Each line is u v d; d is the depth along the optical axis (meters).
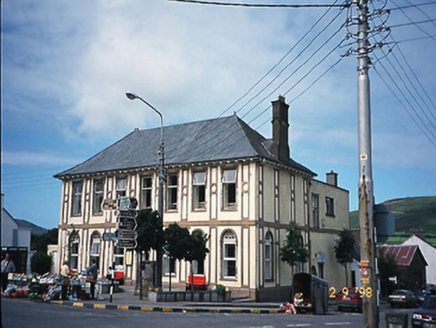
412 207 170.50
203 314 17.81
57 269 36.06
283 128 31.30
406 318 10.34
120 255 32.88
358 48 11.46
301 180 33.16
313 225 34.56
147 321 13.79
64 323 12.20
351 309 27.20
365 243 10.28
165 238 22.80
